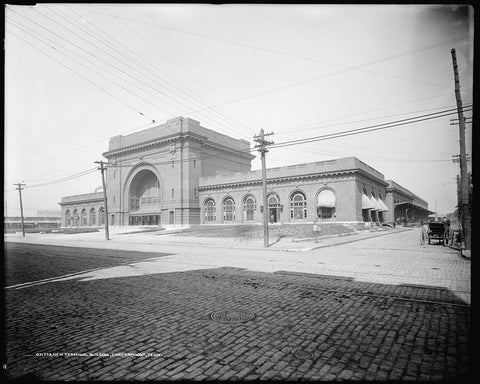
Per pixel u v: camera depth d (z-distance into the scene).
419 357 4.04
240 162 56.41
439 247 18.59
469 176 13.32
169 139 44.44
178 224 42.91
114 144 53.78
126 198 51.00
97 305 6.64
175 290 7.89
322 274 10.02
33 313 6.14
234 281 8.97
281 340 4.63
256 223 40.44
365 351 4.23
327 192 36.06
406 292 7.55
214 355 4.15
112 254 17.06
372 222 41.19
